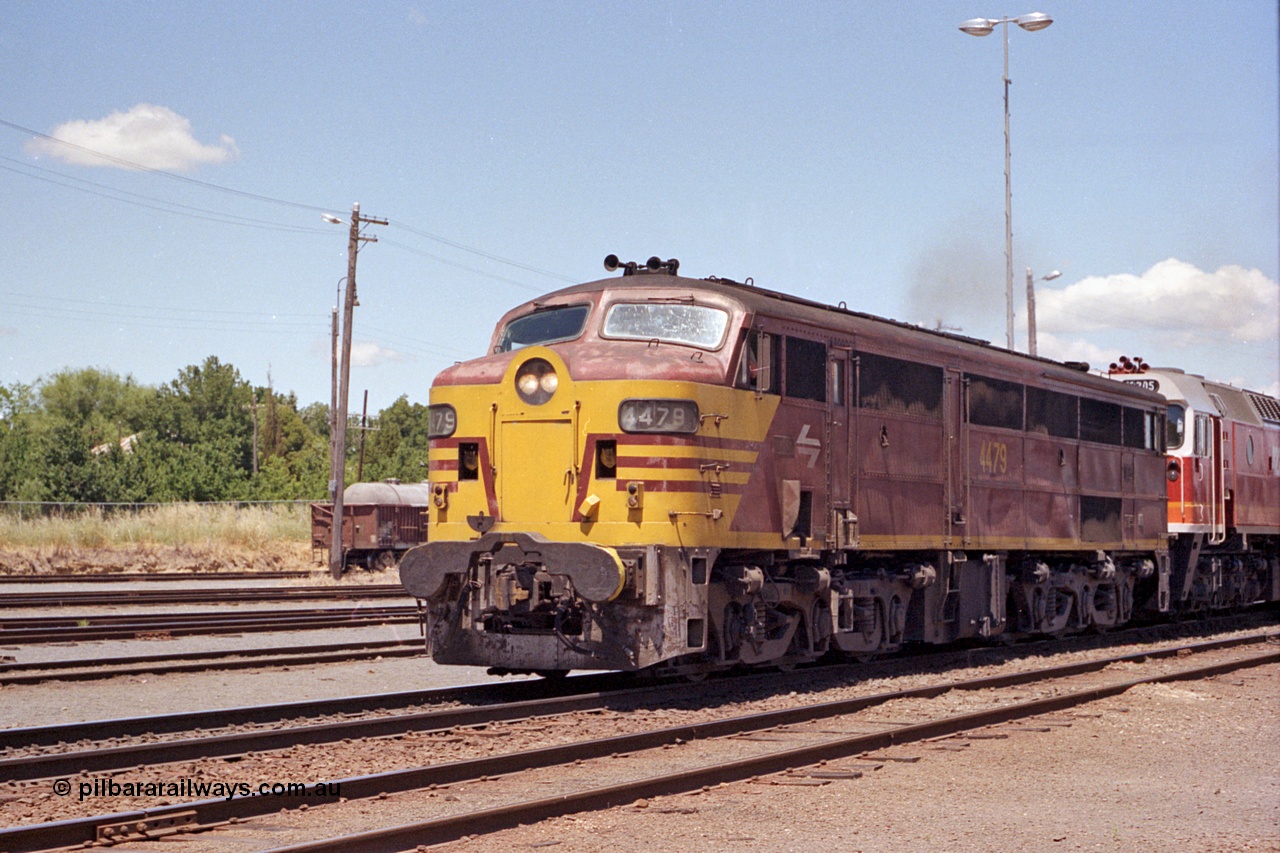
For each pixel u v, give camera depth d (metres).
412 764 9.25
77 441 58.19
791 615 14.25
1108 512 20.86
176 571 37.03
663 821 7.68
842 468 14.53
